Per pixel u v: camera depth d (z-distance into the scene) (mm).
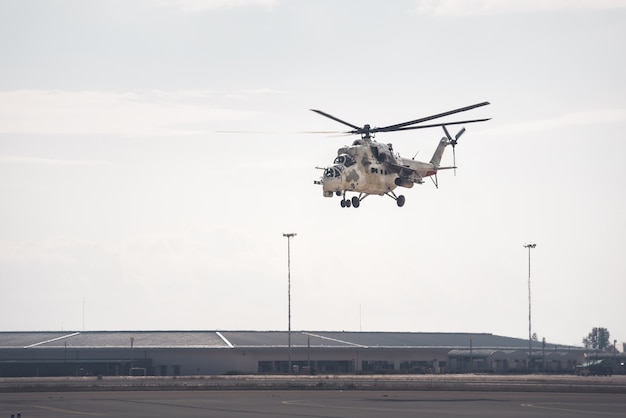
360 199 96062
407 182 98688
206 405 84938
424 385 119312
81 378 162250
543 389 113438
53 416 73875
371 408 82125
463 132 112625
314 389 112125
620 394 107375
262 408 81625
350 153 93250
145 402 88562
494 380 148500
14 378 163625
